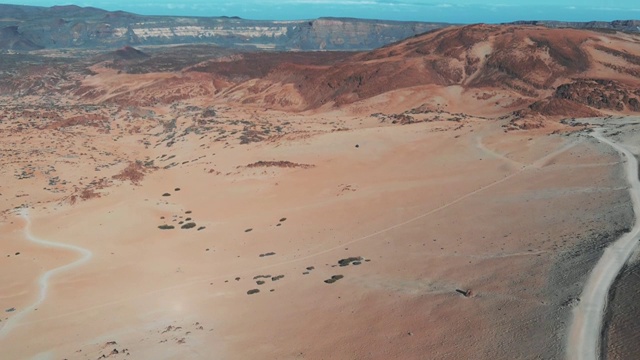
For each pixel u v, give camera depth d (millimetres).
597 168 80500
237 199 88438
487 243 58594
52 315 54750
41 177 109188
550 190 74125
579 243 52375
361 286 52438
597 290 41031
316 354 40719
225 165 105312
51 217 83250
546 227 59594
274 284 57031
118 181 97500
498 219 66375
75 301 57594
